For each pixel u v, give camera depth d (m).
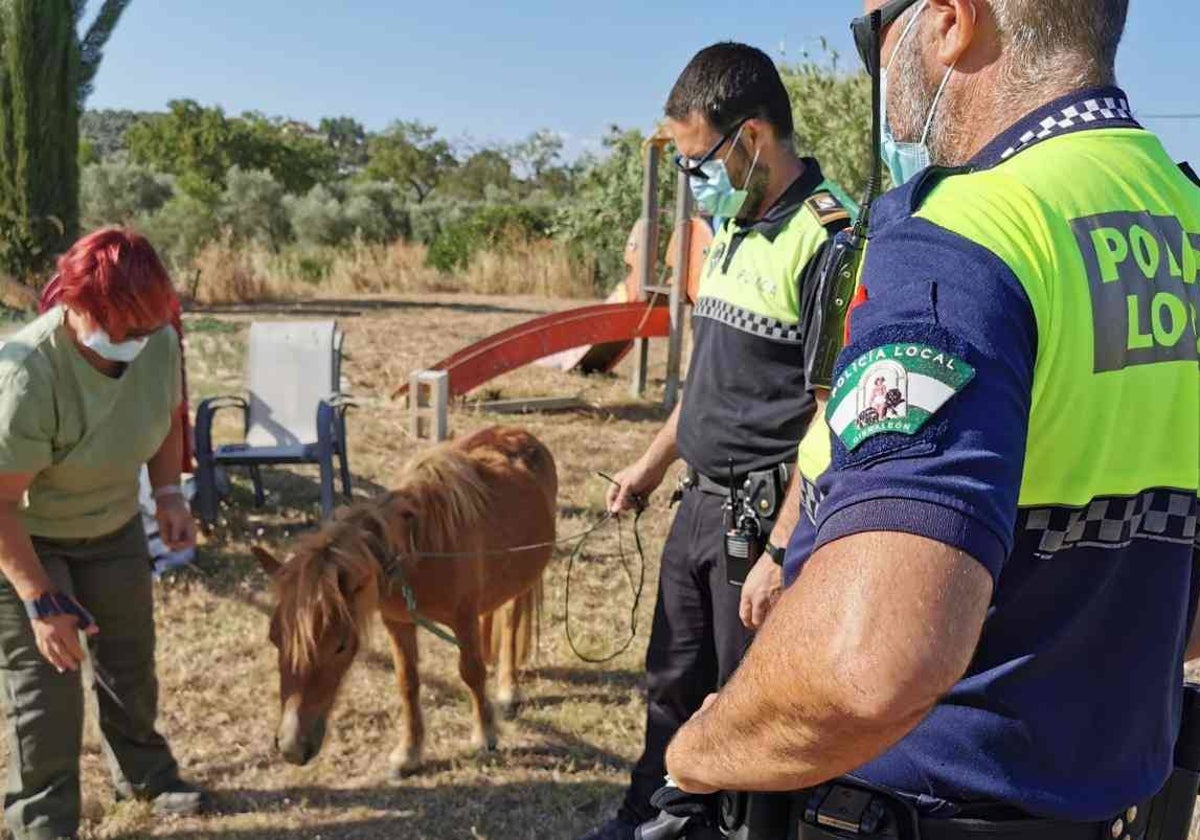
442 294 21.77
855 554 0.98
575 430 9.59
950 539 0.95
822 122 14.34
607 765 4.27
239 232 27.52
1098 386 1.10
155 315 2.94
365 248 23.75
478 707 4.29
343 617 3.31
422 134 63.16
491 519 4.18
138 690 3.65
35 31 15.19
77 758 3.36
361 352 12.99
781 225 2.79
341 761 4.26
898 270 1.09
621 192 20.34
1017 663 1.15
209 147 47.50
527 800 4.02
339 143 92.19
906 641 0.94
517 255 22.78
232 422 9.26
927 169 1.21
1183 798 1.42
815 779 1.11
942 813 1.20
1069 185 1.15
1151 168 1.23
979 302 1.04
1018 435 1.01
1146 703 1.23
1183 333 1.18
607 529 6.97
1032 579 1.14
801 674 1.00
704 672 3.18
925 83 1.31
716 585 2.99
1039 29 1.21
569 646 5.27
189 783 3.93
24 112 15.31
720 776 1.19
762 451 2.84
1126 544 1.16
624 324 10.86
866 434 1.02
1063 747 1.17
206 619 5.47
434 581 3.88
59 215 15.78
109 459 3.17
